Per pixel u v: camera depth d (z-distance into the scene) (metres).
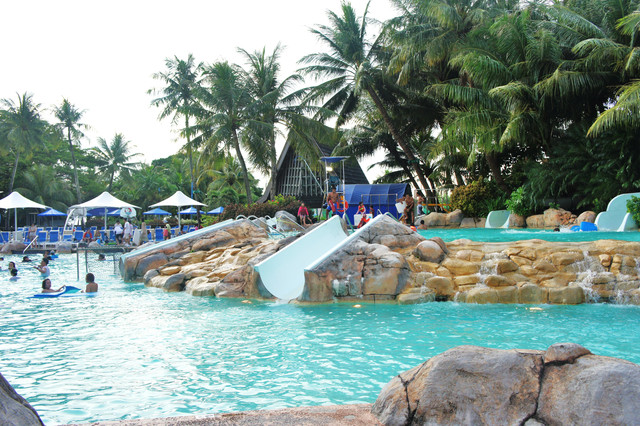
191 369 4.93
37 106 45.94
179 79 40.47
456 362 2.66
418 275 8.91
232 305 8.87
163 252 13.38
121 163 58.62
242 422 2.56
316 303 8.66
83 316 8.07
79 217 32.06
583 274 8.23
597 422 2.20
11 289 11.88
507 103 20.47
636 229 14.88
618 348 5.25
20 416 2.09
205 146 31.28
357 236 9.92
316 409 2.78
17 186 49.44
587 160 18.31
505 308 7.80
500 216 21.36
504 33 19.89
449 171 29.47
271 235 18.66
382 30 25.47
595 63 17.75
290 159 40.47
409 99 29.22
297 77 31.92
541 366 2.54
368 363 5.00
